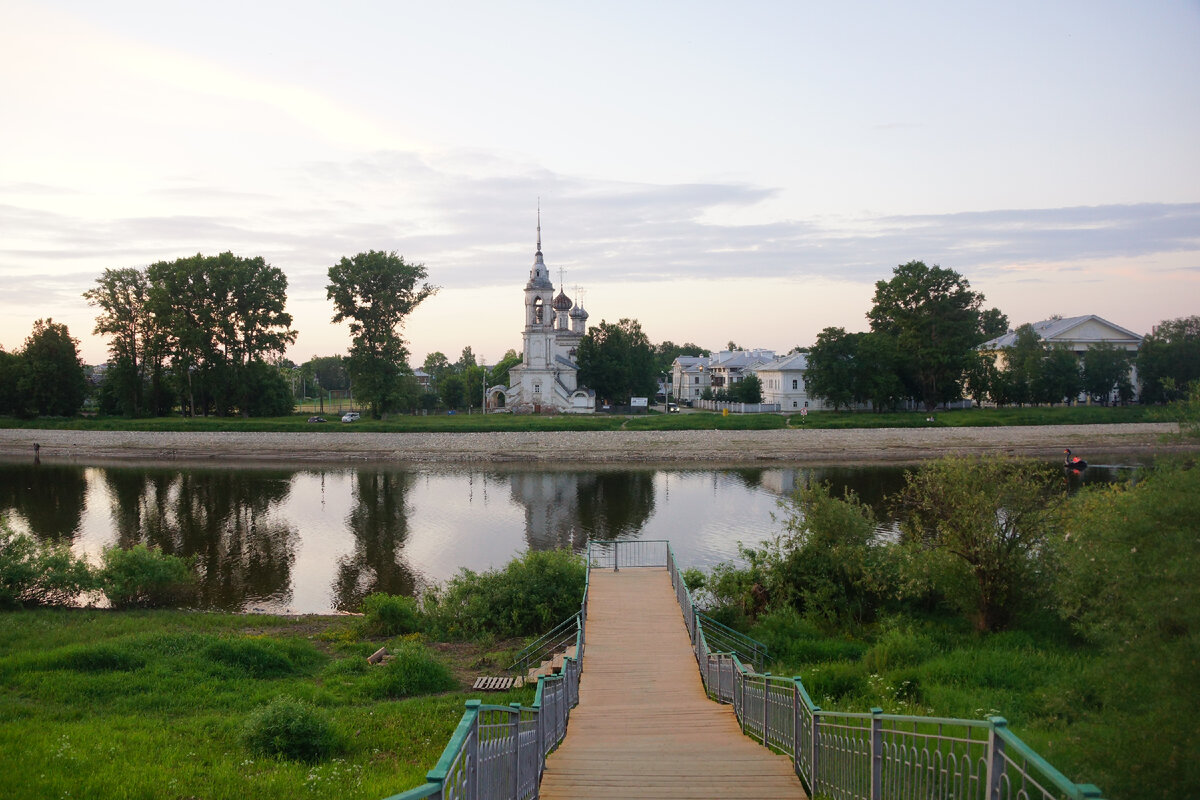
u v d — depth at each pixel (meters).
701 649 18.45
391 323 89.44
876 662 19.38
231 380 88.44
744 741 12.82
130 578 28.45
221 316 88.06
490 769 7.33
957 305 92.69
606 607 23.62
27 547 28.67
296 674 20.83
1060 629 22.03
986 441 78.12
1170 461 14.60
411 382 95.62
